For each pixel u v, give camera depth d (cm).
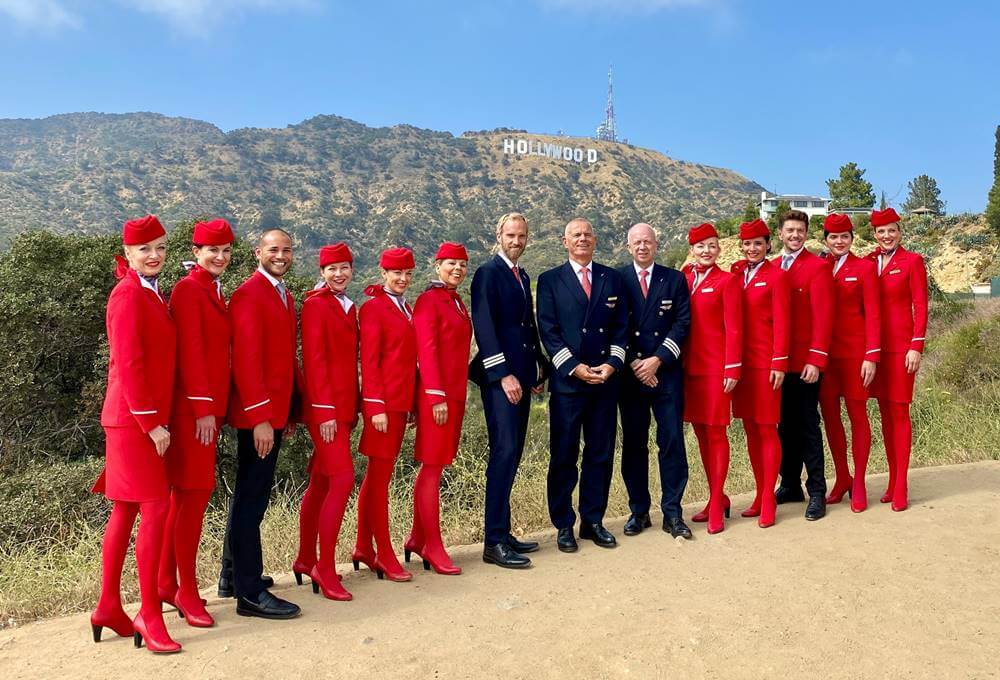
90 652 370
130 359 361
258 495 411
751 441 571
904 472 562
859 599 397
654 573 454
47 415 1470
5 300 1387
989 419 855
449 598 429
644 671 331
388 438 466
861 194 6319
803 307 566
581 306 520
